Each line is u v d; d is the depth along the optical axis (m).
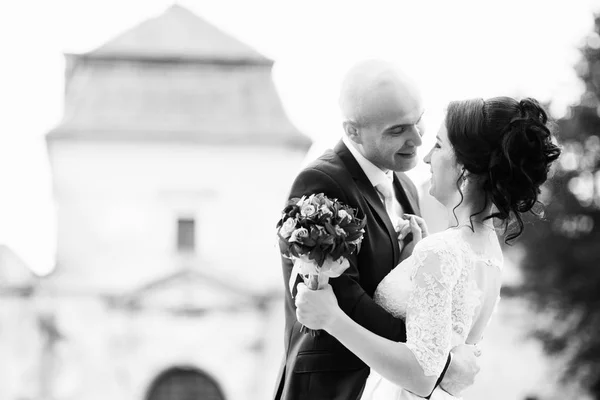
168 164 25.67
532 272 17.52
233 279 23.95
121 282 24.92
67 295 23.91
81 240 25.22
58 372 23.55
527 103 3.11
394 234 3.47
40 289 23.77
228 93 28.12
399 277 3.24
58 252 25.03
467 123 3.05
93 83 27.91
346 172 3.46
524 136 3.01
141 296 23.81
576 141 17.53
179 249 25.41
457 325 3.01
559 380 17.95
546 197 17.27
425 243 3.02
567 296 17.31
